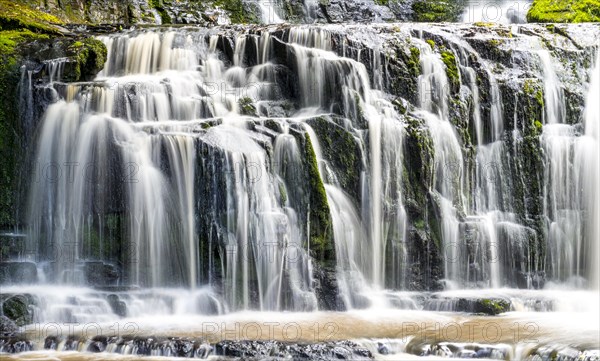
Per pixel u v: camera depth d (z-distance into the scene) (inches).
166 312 640.4
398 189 729.0
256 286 658.2
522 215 773.3
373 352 545.3
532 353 528.1
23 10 869.8
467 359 536.1
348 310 674.8
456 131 770.2
